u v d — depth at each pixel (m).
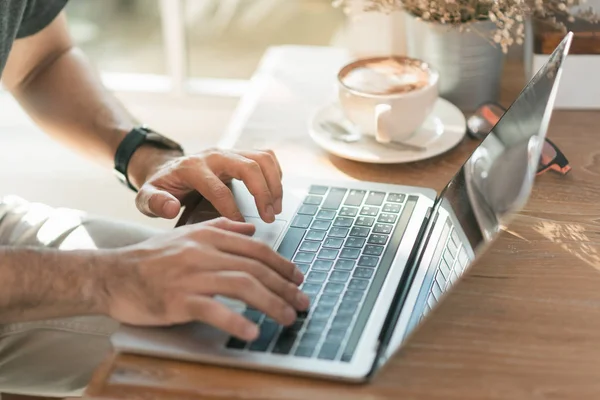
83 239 0.94
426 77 0.96
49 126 1.08
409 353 0.61
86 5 2.21
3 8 0.94
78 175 1.93
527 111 0.78
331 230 0.77
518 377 0.58
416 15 1.02
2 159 1.99
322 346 0.60
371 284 0.68
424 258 0.72
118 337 0.63
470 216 0.72
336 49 1.26
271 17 2.12
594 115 1.01
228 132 1.01
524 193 0.78
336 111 1.03
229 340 0.62
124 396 0.58
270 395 0.57
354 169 0.92
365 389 0.57
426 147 0.93
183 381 0.59
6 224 0.99
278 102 1.08
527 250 0.74
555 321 0.64
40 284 0.68
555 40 0.99
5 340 0.89
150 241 0.69
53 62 1.10
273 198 0.81
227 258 0.65
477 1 0.96
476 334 0.63
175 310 0.62
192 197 0.86
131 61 2.11
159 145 1.00
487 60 1.02
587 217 0.79
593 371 0.59
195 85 1.98
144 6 2.18
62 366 0.88
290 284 0.65
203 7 2.10
